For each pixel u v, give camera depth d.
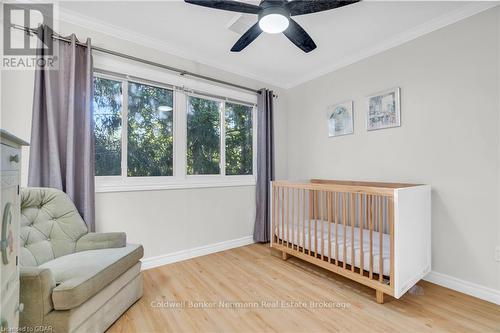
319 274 2.29
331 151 3.06
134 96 2.45
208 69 2.89
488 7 1.83
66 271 1.40
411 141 2.29
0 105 1.80
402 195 1.73
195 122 2.88
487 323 1.56
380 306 1.76
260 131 3.26
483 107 1.86
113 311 1.55
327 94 3.11
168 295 1.91
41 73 1.86
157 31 2.31
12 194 0.95
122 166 2.35
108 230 2.22
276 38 2.41
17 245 1.01
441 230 2.08
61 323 1.22
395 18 2.07
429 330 1.49
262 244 3.24
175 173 2.68
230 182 3.08
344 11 1.97
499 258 1.79
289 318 1.62
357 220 2.70
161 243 2.53
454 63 2.01
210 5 1.51
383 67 2.51
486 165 1.85
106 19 2.12
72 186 1.93
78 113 2.04
